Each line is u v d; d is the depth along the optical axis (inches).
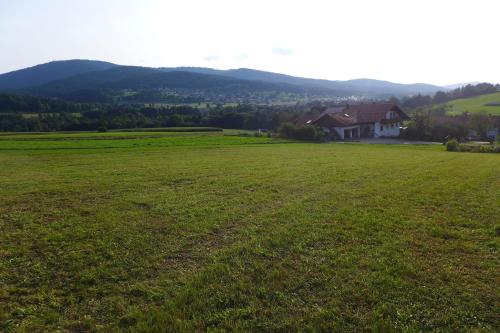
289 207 488.1
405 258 324.8
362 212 467.2
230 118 4114.2
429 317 238.7
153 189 599.2
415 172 810.8
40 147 1649.9
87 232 379.2
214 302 253.4
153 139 2215.8
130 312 239.9
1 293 259.8
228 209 476.4
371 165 929.5
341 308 248.1
